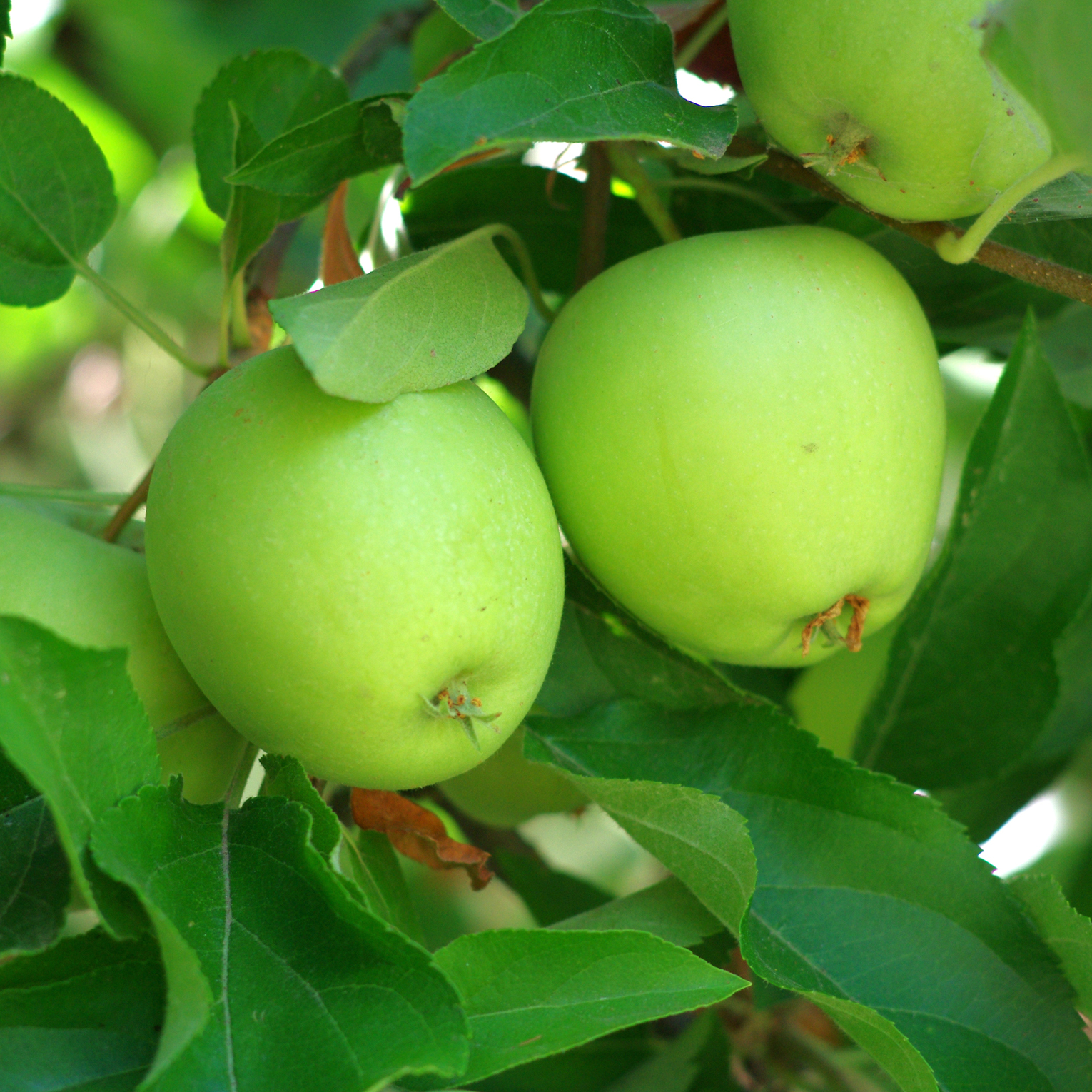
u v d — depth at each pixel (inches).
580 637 17.3
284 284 29.1
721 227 18.3
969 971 15.9
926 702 19.5
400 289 15.3
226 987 13.9
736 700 16.9
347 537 14.6
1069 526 18.9
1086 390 20.9
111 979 14.0
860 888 16.2
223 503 14.8
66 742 14.0
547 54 14.6
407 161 13.9
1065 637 19.4
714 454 15.6
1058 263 17.1
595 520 16.1
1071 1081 15.5
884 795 16.3
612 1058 20.0
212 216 31.9
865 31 15.0
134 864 14.1
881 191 16.0
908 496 16.1
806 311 15.8
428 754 15.3
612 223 18.6
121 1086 13.6
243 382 15.3
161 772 15.4
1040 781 20.9
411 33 22.5
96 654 13.8
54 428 37.4
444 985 13.6
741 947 15.2
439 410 15.2
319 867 14.0
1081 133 14.1
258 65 18.5
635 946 14.3
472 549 14.9
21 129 17.3
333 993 13.8
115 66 35.0
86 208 17.8
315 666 14.7
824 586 16.0
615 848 33.4
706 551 15.8
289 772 15.1
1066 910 15.8
